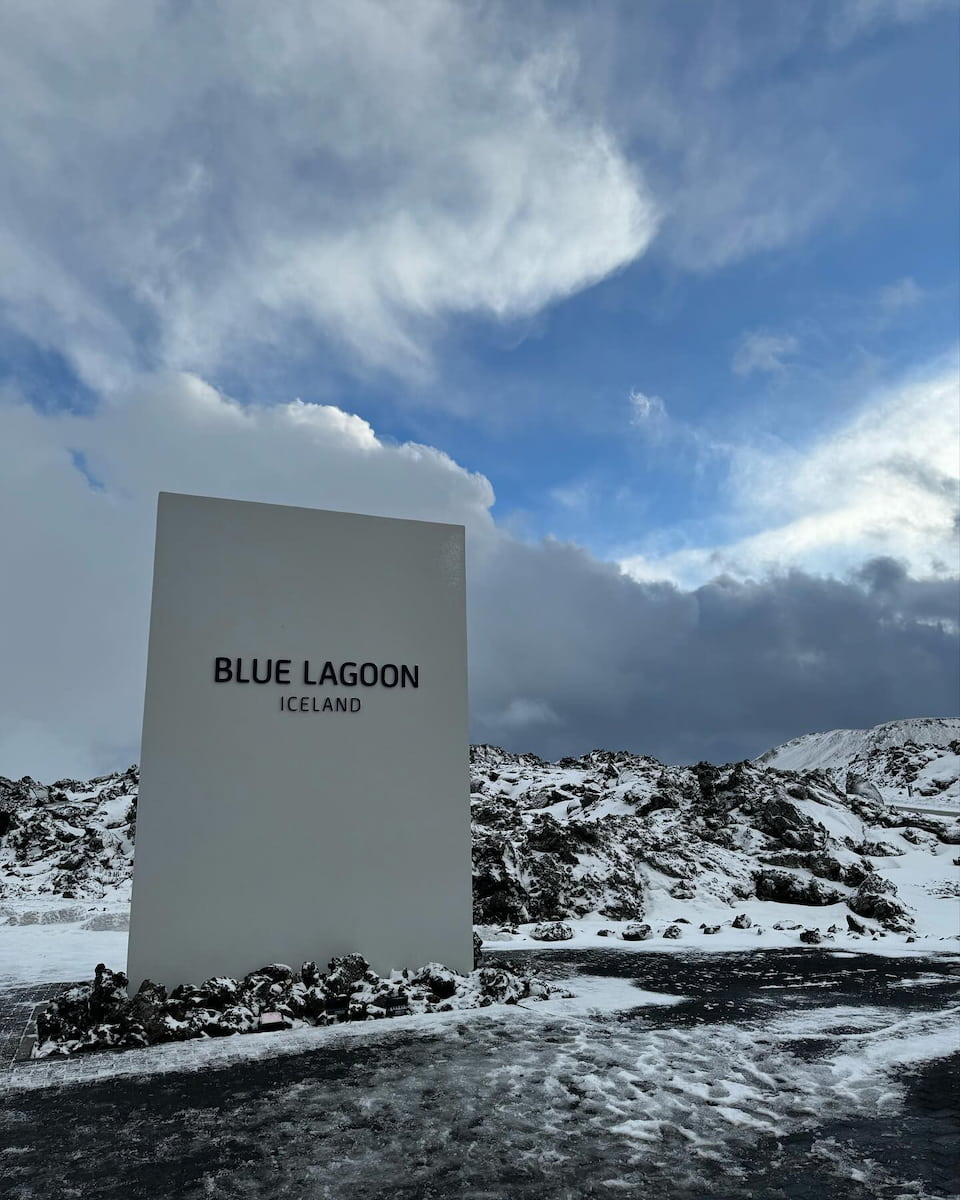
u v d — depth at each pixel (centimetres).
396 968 1218
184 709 1173
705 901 2669
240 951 1138
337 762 1241
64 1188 582
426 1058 892
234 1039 976
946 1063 884
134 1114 727
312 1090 787
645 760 6238
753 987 1320
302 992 1079
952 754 8762
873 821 4575
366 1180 591
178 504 1231
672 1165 615
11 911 2178
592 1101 754
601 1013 1113
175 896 1121
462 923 1270
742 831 3544
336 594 1295
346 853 1219
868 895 2473
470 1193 570
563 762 6388
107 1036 948
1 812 3900
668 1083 807
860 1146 652
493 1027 1029
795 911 2644
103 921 2006
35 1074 846
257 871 1166
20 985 1296
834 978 1410
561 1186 581
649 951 1756
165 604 1196
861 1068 863
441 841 1281
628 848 3042
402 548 1353
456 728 1330
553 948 1809
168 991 1097
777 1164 617
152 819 1130
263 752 1202
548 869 2566
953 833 4366
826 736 15712
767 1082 813
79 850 3375
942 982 1370
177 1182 590
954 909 2753
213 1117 717
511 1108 736
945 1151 641
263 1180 592
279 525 1281
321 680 1257
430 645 1341
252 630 1234
